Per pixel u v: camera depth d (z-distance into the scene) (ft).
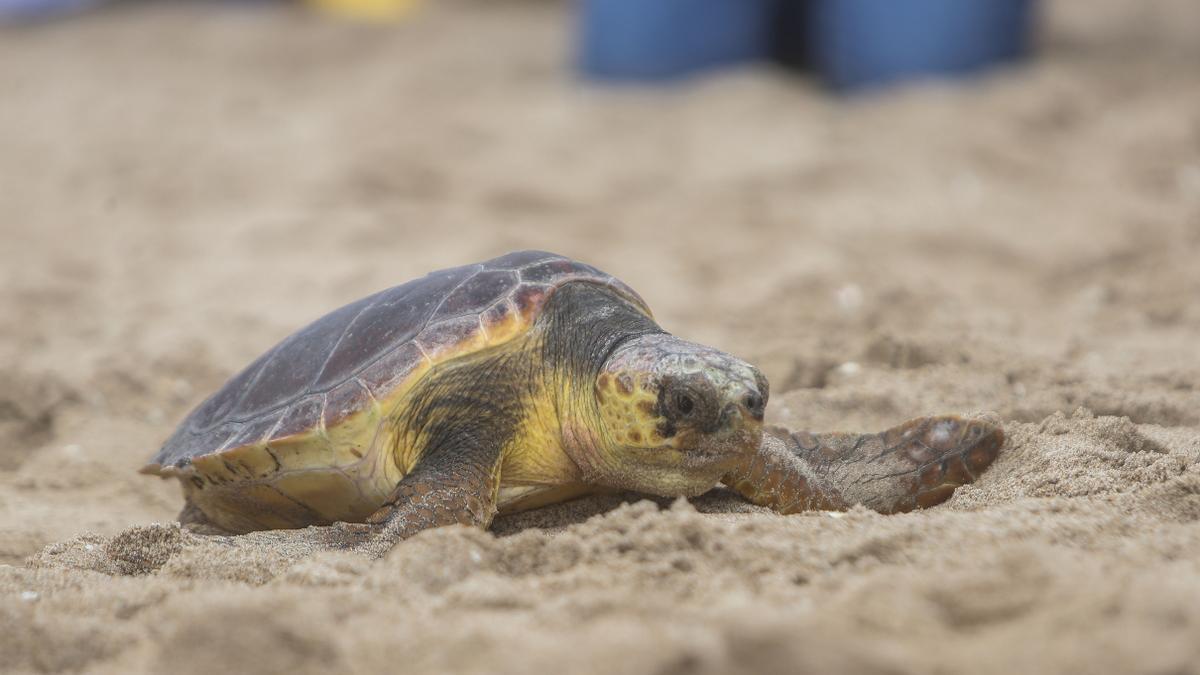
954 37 85.56
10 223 67.62
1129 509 23.79
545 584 20.74
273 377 28.17
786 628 16.14
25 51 112.47
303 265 58.39
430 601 20.11
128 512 32.99
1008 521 22.34
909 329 44.80
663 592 20.26
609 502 27.94
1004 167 71.46
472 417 26.25
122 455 37.40
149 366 44.93
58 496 34.24
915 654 16.55
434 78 98.99
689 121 82.58
